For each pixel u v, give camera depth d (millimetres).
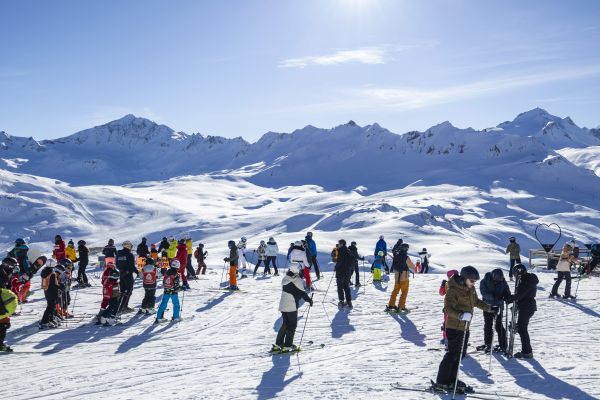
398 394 8398
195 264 38344
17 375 10055
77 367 10562
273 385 9062
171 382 9414
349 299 16625
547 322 14117
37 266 18172
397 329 13633
